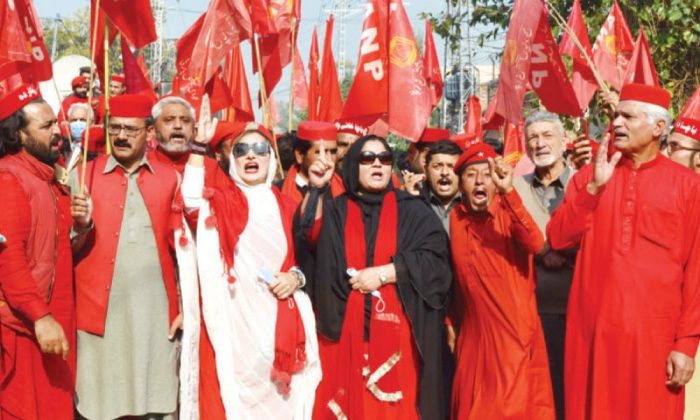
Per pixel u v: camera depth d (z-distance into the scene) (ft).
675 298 21.02
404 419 23.06
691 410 24.52
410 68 29.60
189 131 25.77
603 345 21.29
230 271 22.53
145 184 22.70
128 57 29.96
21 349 20.81
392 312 23.04
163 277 22.68
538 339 23.25
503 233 23.13
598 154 20.98
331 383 23.15
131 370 22.31
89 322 22.20
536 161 25.21
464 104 73.05
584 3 50.70
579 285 21.84
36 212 20.99
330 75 34.35
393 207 23.63
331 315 23.18
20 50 27.40
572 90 26.32
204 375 22.49
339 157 29.04
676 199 21.07
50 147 21.40
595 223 21.62
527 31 26.23
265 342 22.50
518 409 22.79
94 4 23.82
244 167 23.07
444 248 23.77
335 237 23.30
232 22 29.12
